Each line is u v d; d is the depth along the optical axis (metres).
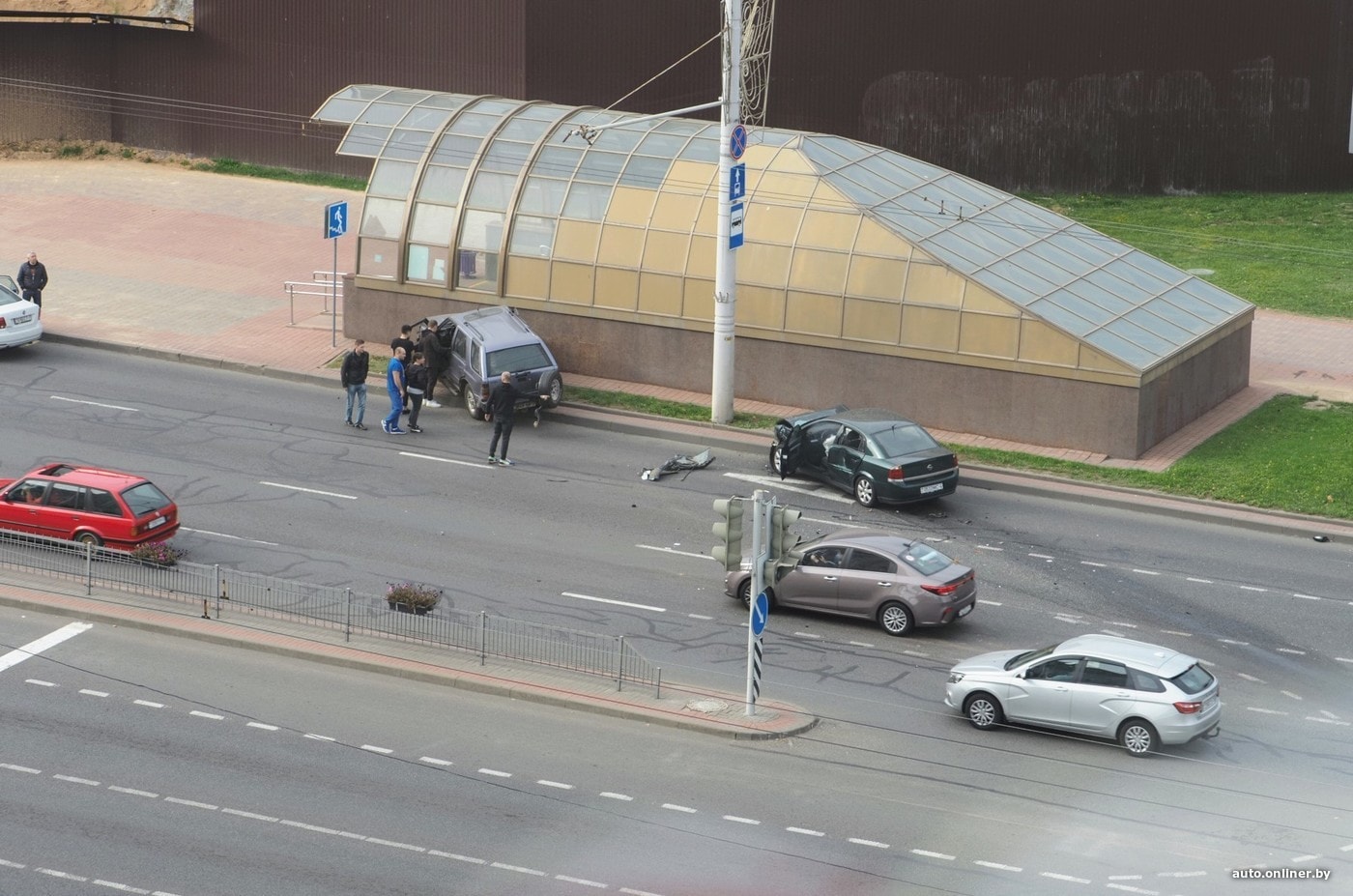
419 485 37.56
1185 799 24.47
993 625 31.22
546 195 45.75
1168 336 41.34
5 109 64.44
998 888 21.75
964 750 26.19
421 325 43.38
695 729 26.80
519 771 25.14
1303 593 32.97
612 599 31.98
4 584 31.45
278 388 44.16
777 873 22.08
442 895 21.38
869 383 42.19
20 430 39.81
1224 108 64.50
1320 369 46.50
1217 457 39.59
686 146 45.88
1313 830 23.47
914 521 36.28
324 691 27.91
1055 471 38.91
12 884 21.45
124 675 28.19
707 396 43.88
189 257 54.31
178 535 34.09
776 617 31.61
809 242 42.75
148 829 22.98
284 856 22.33
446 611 30.52
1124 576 33.59
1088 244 45.34
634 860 22.38
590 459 39.72
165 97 64.31
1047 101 63.72
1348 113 65.19
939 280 41.38
